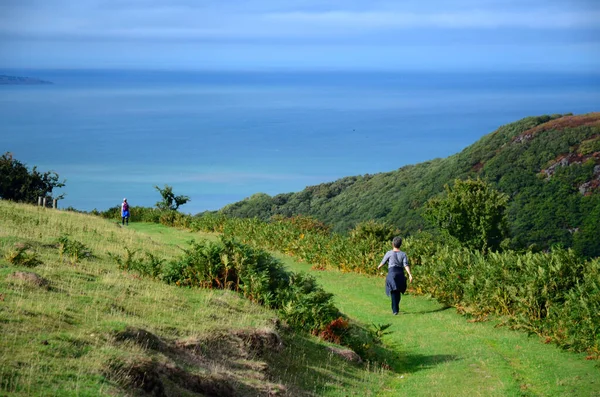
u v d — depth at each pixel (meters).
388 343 13.89
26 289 9.92
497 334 14.03
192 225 37.16
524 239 58.53
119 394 6.48
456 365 11.48
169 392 7.33
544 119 82.62
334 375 10.39
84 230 22.45
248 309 12.55
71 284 11.12
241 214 96.56
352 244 26.16
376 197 84.44
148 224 40.66
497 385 10.00
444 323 15.45
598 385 9.98
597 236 56.53
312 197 97.06
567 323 12.64
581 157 68.31
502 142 79.88
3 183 39.81
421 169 89.25
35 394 5.92
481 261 17.62
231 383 8.26
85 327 8.38
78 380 6.49
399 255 16.81
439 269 18.52
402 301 18.58
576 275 14.64
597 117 78.12
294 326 12.60
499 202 30.09
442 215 30.61
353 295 19.61
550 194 64.12
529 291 14.28
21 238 16.36
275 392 8.51
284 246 29.28
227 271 14.38
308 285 14.55
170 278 14.54
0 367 6.32
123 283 12.27
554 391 9.78
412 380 10.80
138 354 7.66
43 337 7.52
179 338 9.24
